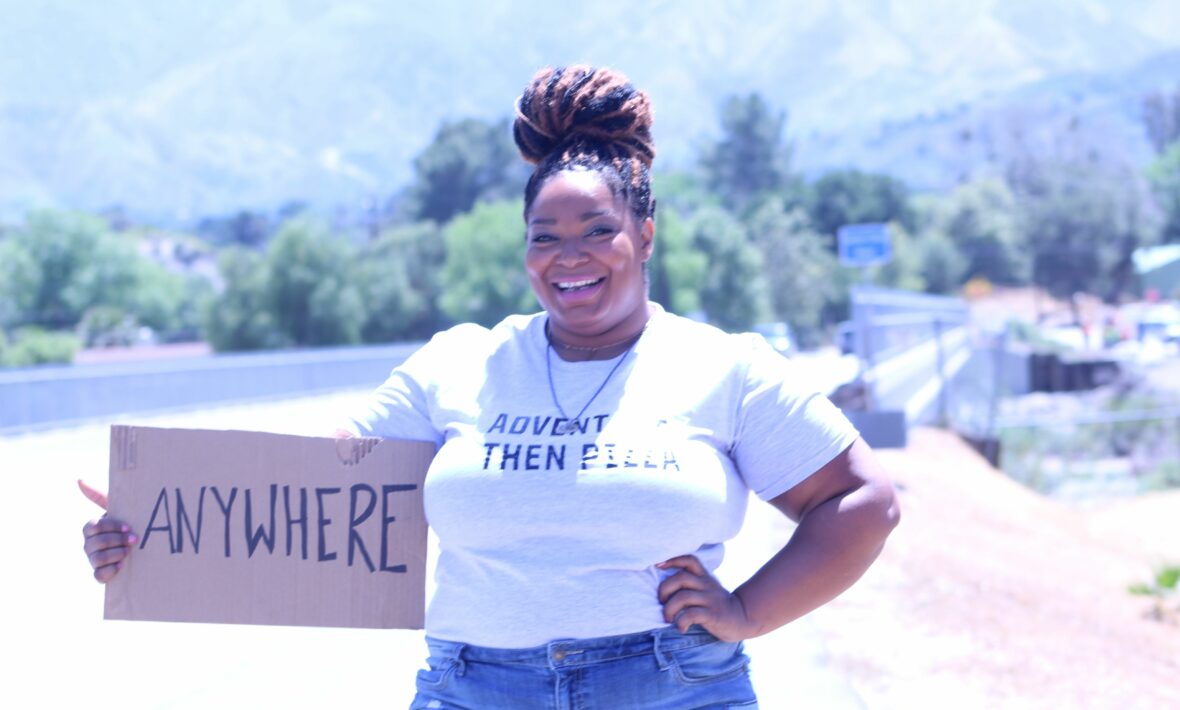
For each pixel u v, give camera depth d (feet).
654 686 8.12
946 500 48.42
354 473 9.04
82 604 25.25
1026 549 42.52
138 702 18.54
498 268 237.45
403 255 266.77
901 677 21.11
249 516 9.07
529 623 8.14
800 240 336.29
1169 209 404.57
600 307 8.63
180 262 442.50
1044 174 396.98
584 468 8.14
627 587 8.09
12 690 19.31
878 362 66.90
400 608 9.01
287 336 226.79
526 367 8.74
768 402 8.45
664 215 242.58
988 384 94.43
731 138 456.45
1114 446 97.71
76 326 266.16
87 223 273.54
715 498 8.22
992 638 24.57
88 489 9.33
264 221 528.63
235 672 20.02
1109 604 35.24
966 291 255.09
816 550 8.29
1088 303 371.97
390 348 129.18
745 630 8.24
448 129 361.51
